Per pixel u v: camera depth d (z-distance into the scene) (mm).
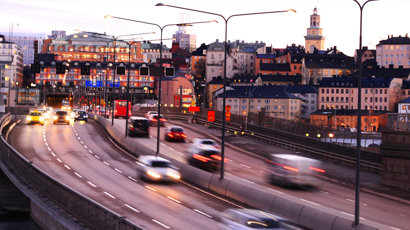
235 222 20438
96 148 56844
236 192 32531
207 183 36469
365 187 39094
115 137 64875
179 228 24469
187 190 35469
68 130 74062
